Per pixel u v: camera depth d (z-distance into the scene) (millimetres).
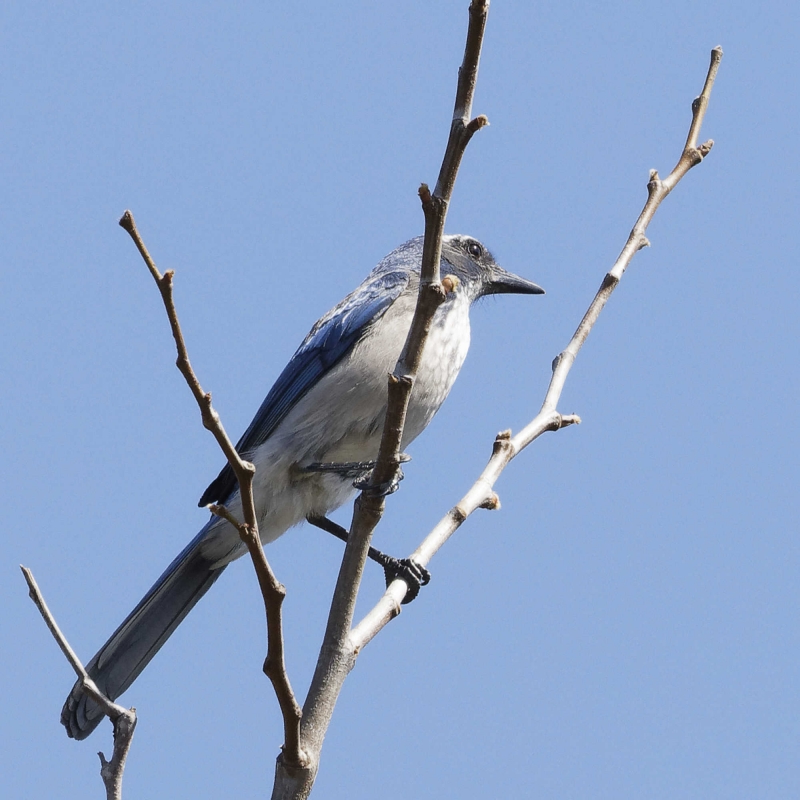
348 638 7645
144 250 5875
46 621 6984
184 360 6039
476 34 6594
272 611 6465
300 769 6980
